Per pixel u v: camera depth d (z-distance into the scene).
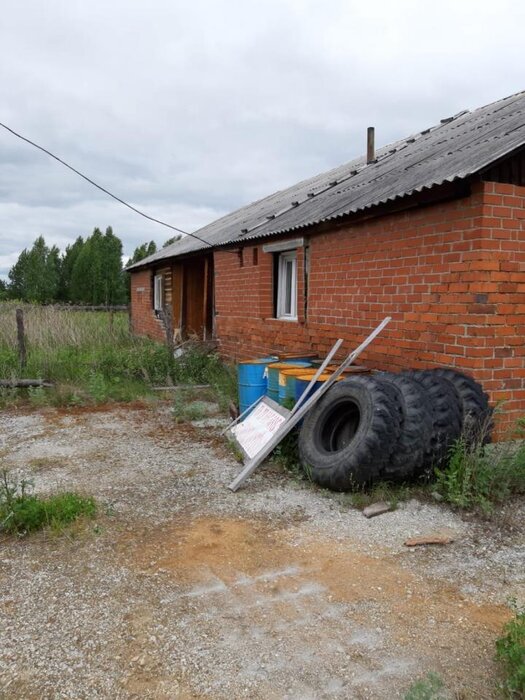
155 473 5.28
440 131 9.77
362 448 4.52
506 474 4.53
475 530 4.04
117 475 5.22
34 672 2.60
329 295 7.49
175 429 6.94
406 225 5.93
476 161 5.03
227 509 4.43
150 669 2.61
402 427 4.61
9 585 3.32
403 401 4.74
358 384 4.99
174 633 2.87
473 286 5.06
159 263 15.91
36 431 6.82
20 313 9.84
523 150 5.05
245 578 3.39
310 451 5.09
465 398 4.84
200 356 10.55
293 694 2.45
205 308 12.95
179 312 14.86
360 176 9.32
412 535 3.95
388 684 2.50
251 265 9.98
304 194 11.29
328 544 3.83
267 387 6.77
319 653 2.71
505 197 5.00
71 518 4.13
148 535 3.96
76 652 2.73
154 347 11.02
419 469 4.61
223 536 3.94
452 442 4.64
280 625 2.93
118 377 9.53
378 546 3.81
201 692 2.47
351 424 5.31
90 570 3.48
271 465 5.39
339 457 4.69
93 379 8.77
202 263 14.71
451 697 2.41
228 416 7.50
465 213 5.13
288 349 8.70
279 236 8.68
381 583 3.34
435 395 4.80
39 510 4.07
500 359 5.13
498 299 5.06
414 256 5.82
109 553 3.70
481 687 2.47
